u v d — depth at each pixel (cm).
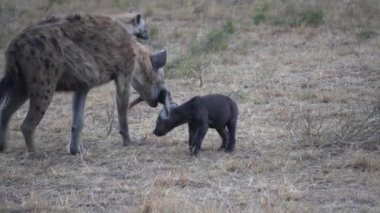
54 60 1966
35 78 1953
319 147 2034
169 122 2005
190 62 2969
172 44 3453
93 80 2066
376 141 2031
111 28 2103
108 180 1839
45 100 1977
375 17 3731
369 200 1650
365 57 3075
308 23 3678
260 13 3800
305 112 2373
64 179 1852
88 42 2044
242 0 4294
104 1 4356
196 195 1705
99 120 2419
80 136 2086
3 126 2027
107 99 2662
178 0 4388
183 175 1800
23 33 1967
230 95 2570
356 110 2364
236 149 2047
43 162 1984
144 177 1852
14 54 1947
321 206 1625
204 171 1869
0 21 3694
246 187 1755
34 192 1727
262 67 2969
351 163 1883
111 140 2214
